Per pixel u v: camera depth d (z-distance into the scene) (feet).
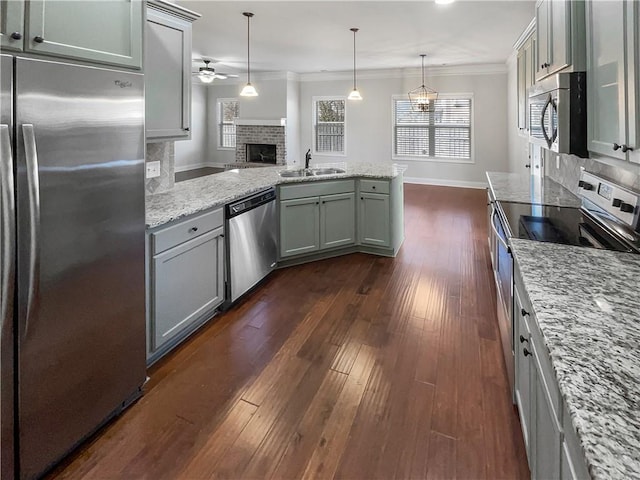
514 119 24.20
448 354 8.10
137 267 6.36
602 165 8.07
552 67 7.68
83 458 5.46
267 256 12.00
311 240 13.55
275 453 5.60
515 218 7.77
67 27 5.08
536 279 4.60
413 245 15.92
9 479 4.65
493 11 15.31
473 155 29.30
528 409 4.83
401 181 15.64
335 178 13.71
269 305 10.47
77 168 5.12
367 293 11.25
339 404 6.63
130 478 5.17
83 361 5.50
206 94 39.70
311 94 33.81
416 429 6.03
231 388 7.04
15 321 4.54
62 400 5.23
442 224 19.29
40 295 4.76
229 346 8.44
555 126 6.73
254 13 15.75
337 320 9.64
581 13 6.32
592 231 6.77
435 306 10.37
